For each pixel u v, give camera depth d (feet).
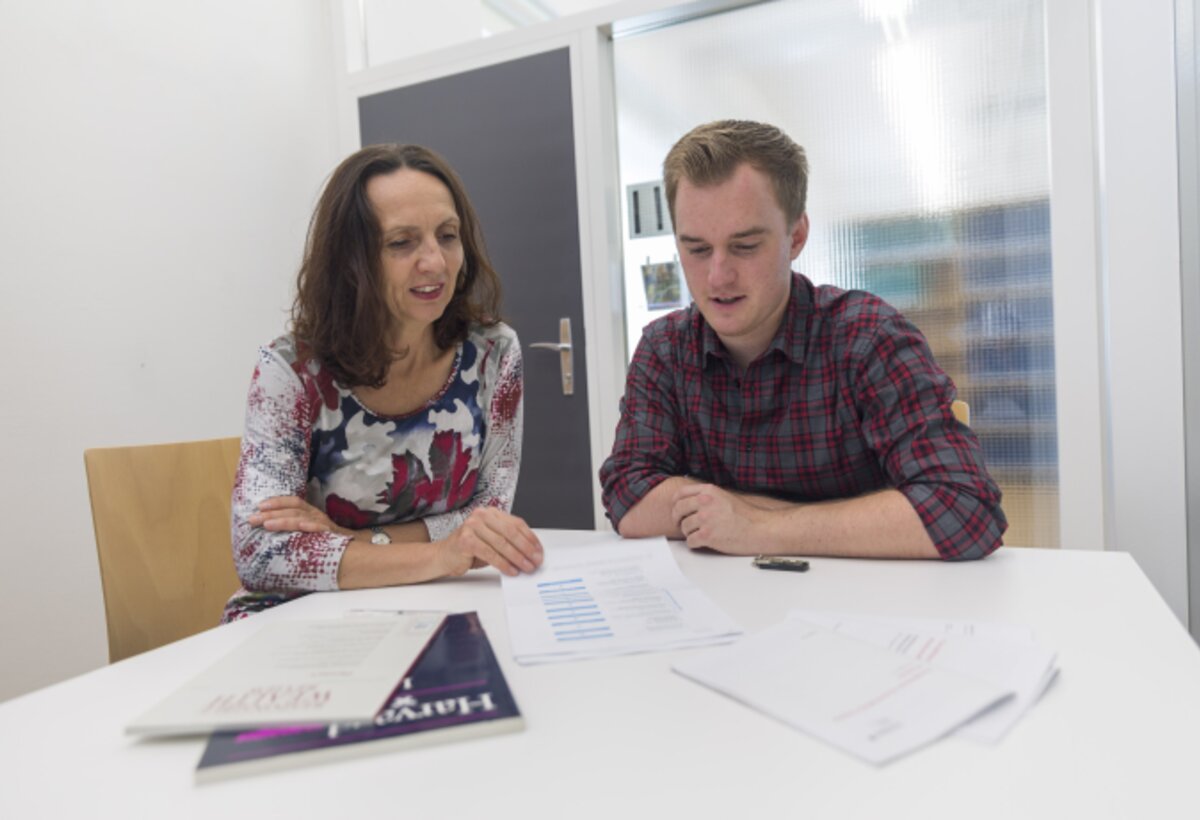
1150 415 6.50
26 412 6.75
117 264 7.55
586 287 8.73
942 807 1.46
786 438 4.19
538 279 9.05
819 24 7.75
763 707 1.89
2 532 6.55
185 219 8.24
